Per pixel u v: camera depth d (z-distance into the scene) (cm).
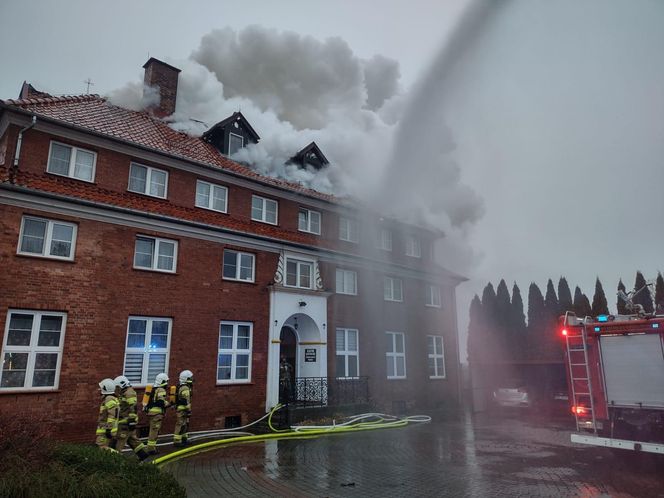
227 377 1452
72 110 1413
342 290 1884
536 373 2133
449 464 943
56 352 1137
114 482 523
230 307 1482
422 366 2091
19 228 1123
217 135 1852
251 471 879
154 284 1324
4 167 1151
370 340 1903
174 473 862
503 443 1201
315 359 1697
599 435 951
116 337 1227
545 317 2712
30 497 474
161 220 1350
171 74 2016
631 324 943
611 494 716
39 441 581
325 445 1162
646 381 914
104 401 888
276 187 1706
